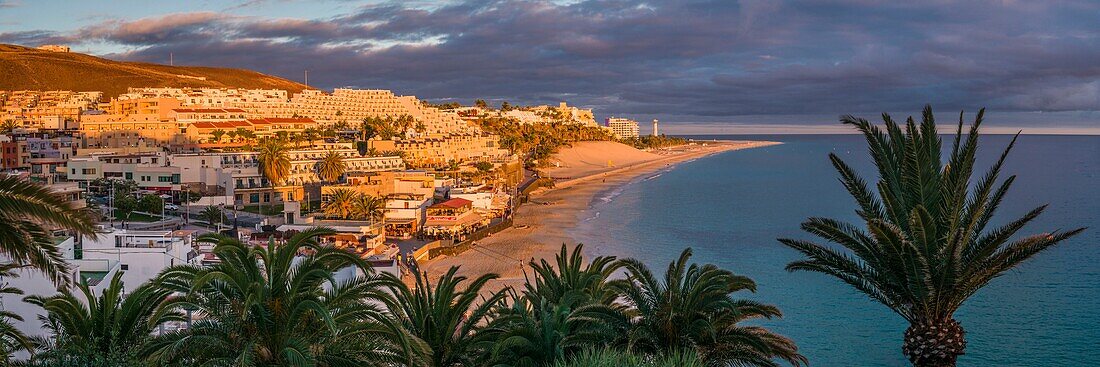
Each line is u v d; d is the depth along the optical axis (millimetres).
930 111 32406
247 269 28016
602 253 119875
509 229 145875
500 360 34188
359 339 29234
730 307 33312
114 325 31062
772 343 36531
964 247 31906
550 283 42094
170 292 31312
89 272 54312
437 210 133375
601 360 24453
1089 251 116562
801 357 37625
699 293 33594
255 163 164875
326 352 28250
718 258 115125
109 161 157875
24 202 21125
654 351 33125
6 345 32062
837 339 72812
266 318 27141
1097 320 78250
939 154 32125
